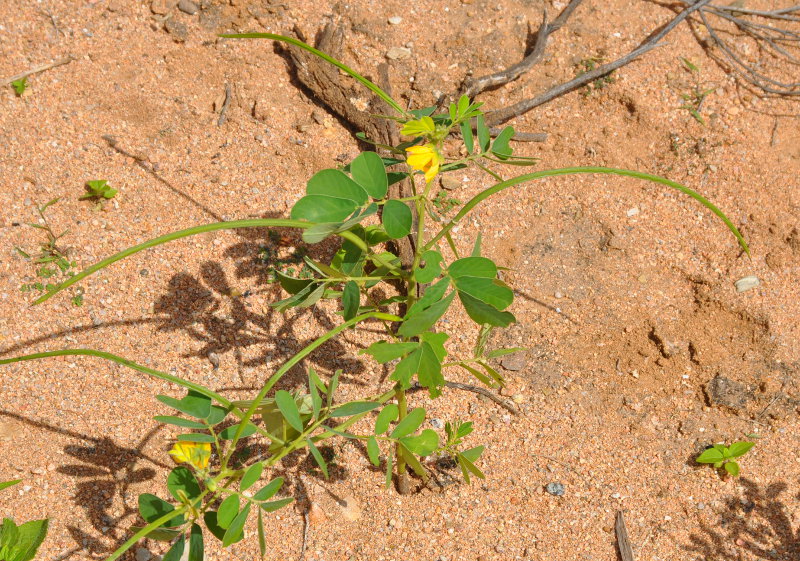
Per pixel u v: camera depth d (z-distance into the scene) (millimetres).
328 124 946
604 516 792
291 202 899
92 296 840
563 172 650
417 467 724
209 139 926
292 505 789
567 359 859
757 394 842
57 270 848
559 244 910
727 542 782
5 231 858
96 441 788
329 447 810
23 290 835
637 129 964
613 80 979
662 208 928
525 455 817
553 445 822
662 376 854
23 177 885
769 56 1025
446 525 787
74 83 938
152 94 941
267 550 770
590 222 920
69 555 746
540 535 784
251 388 818
